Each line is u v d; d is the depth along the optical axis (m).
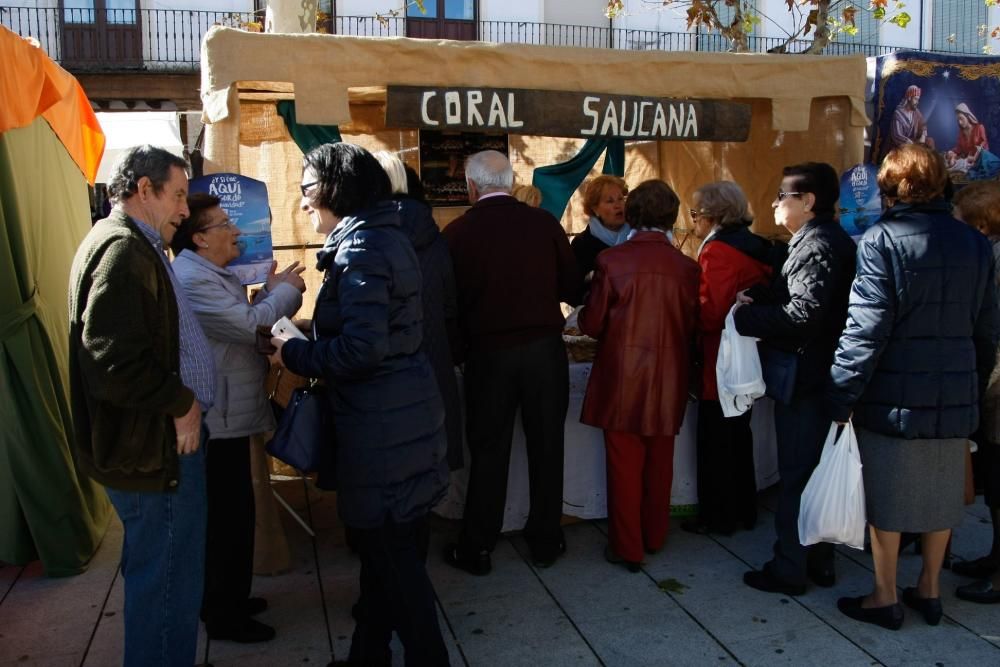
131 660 2.38
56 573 3.63
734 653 2.95
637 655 2.95
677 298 3.46
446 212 5.27
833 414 2.91
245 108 4.58
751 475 3.98
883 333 2.80
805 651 2.95
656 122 4.07
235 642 3.05
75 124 4.96
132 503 2.32
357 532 2.58
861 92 4.60
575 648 3.00
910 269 2.78
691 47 15.33
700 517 3.98
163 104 15.18
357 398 2.39
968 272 2.82
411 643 2.46
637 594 3.39
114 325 2.11
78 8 14.44
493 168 3.44
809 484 3.04
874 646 2.97
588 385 3.60
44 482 3.59
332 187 2.41
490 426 3.45
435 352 3.20
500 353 3.38
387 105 3.62
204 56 3.43
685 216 5.76
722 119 4.24
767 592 3.38
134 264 2.16
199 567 2.44
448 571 3.63
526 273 3.37
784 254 3.44
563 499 3.91
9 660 2.97
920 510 2.92
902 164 2.87
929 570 3.09
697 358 3.76
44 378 3.69
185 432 2.32
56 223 4.38
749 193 5.27
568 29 15.35
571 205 5.88
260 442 3.54
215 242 2.95
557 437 3.53
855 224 4.73
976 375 2.91
